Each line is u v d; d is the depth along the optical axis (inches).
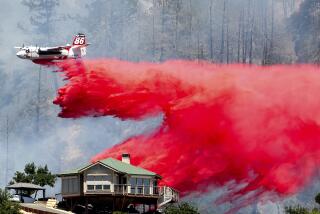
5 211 7032.5
